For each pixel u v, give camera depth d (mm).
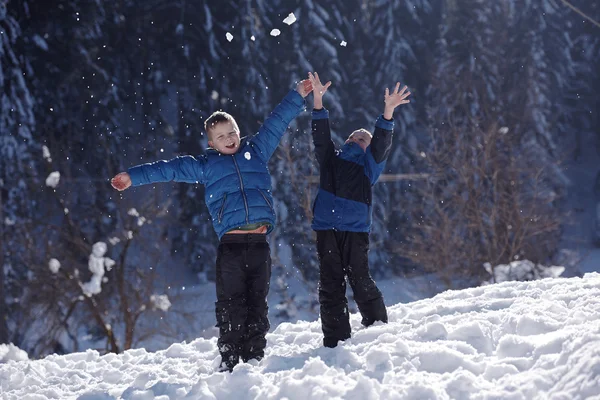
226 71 27734
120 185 4410
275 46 28734
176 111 32406
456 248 20219
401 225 26641
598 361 2758
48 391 4504
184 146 27594
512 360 3354
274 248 20906
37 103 24688
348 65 30859
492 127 21172
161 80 29797
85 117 25594
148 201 21469
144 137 28859
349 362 3881
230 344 4363
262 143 4656
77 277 16969
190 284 25922
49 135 23969
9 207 19453
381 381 3402
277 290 21547
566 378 2840
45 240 18141
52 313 18094
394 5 32844
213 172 4461
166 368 4910
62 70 25469
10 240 18688
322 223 4777
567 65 36844
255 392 3551
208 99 27531
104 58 28047
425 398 3014
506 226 19750
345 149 4941
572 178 37312
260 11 29094
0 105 21047
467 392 3070
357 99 30609
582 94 39125
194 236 26344
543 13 36031
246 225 4410
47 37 24859
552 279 6211
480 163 20938
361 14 31656
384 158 4887
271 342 5355
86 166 24734
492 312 4742
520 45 31656
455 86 26828
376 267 26109
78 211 22109
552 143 29891
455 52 30609
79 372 5172
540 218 20641
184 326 21891
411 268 25875
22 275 18656
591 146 39625
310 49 28703
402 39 32344
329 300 4688
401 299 23828
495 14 31062
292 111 4770
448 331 4215
